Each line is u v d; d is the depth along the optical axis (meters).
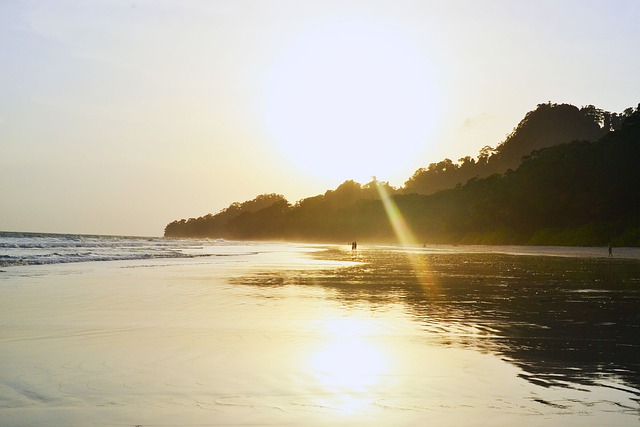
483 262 48.91
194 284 24.34
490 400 7.63
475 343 11.56
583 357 10.28
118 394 7.73
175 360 9.78
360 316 15.30
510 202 125.31
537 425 6.66
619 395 7.86
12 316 14.51
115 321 13.92
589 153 114.06
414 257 61.38
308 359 10.01
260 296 20.09
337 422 6.75
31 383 8.21
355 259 55.31
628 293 21.97
